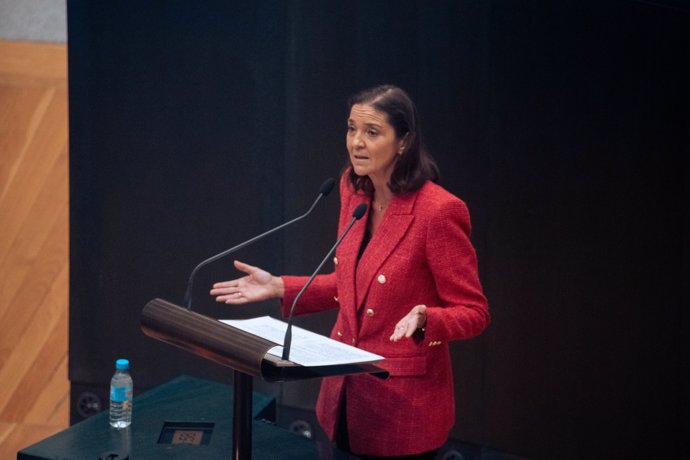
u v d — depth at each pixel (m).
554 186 11.62
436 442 8.33
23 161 16.14
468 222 8.15
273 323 7.85
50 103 16.28
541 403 11.98
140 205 14.17
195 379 10.48
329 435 8.66
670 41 10.55
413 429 8.22
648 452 11.13
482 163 12.13
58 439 8.52
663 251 10.81
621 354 11.27
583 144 11.35
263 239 13.67
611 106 11.09
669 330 10.83
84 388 14.73
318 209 13.25
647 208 10.90
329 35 12.92
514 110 11.82
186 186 13.95
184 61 13.73
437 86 12.31
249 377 7.23
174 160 13.96
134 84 13.96
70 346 14.64
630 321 11.16
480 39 11.95
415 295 8.23
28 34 16.45
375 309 8.24
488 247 12.23
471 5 11.95
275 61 13.30
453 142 12.30
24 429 15.00
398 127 8.04
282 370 6.55
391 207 8.28
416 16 12.33
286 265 13.57
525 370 12.07
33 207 16.00
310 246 13.38
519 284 12.03
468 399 12.54
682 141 10.56
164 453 8.25
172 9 13.66
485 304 8.16
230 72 13.55
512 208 11.98
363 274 8.32
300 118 13.25
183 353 14.23
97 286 14.45
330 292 9.14
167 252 14.15
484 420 12.45
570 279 11.61
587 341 11.54
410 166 8.16
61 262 15.83
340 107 12.97
